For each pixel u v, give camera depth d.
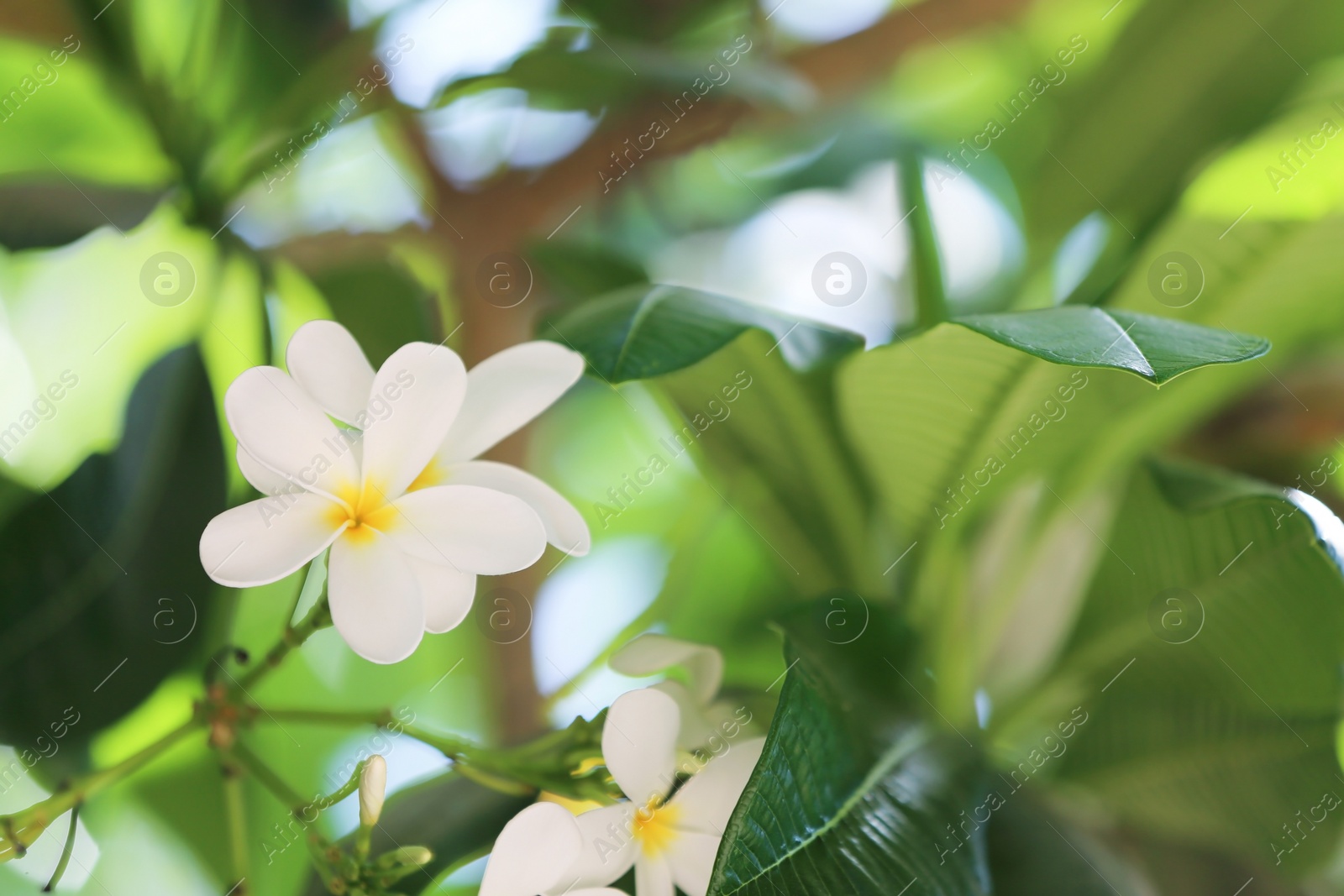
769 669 0.80
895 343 0.71
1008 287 0.83
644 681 0.75
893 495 0.75
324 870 0.68
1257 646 0.73
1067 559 0.78
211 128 0.77
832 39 0.81
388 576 0.67
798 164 0.87
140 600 0.73
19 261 0.77
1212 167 0.81
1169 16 0.80
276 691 0.79
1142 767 0.74
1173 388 0.73
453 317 0.80
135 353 0.79
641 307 0.71
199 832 0.76
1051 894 0.70
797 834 0.66
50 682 0.72
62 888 0.74
